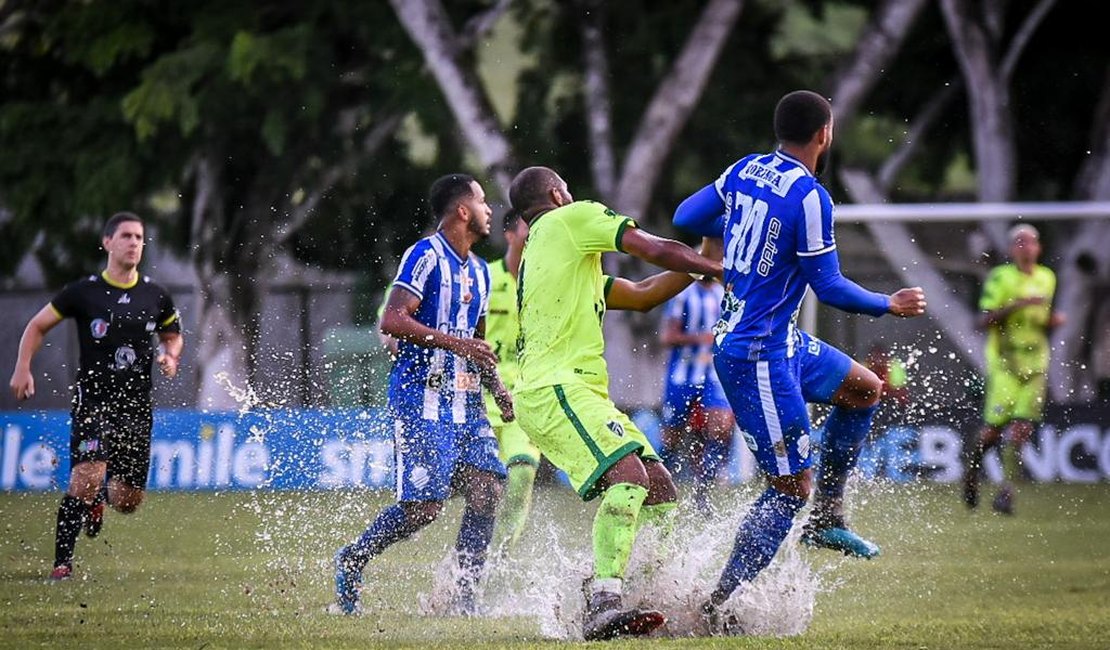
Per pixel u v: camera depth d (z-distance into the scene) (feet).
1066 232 184.65
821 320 173.47
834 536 67.82
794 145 62.80
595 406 62.03
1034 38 217.97
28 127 211.41
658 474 63.82
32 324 90.07
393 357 79.51
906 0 219.00
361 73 219.41
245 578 82.74
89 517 90.68
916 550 99.50
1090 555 96.73
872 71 221.25
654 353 206.90
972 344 179.11
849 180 228.84
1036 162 223.10
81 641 60.75
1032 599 75.97
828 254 61.26
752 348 62.08
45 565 90.33
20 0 213.87
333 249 221.46
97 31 211.00
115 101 214.07
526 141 222.69
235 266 213.87
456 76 216.13
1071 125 221.66
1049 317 130.52
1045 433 161.58
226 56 205.46
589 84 219.41
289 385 205.57
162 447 150.20
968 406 164.55
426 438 72.13
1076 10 215.51
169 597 75.31
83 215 209.97
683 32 217.15
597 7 219.20
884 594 77.92
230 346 209.67
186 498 137.80
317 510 124.36
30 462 150.71
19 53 216.95
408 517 71.82
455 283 72.74
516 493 84.12
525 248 64.90
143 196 215.72
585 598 62.64
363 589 77.92
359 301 213.25
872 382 66.08
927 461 158.30
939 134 229.45
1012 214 161.27
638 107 222.89
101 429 87.71
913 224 183.93
